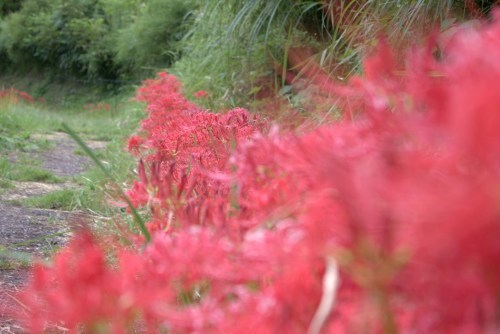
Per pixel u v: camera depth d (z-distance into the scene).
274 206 0.84
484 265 0.52
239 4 4.88
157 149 2.53
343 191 0.53
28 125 8.22
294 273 0.67
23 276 2.42
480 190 0.45
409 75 0.73
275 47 4.85
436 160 0.54
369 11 3.33
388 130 0.66
